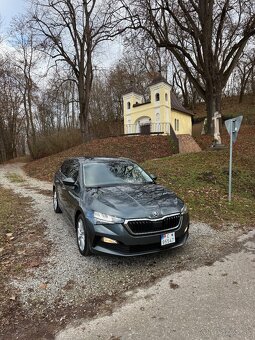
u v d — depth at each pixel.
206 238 5.29
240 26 20.27
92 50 25.94
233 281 3.71
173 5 19.62
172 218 4.26
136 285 3.68
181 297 3.37
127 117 38.59
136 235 3.98
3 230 6.07
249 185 10.31
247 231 5.70
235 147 19.00
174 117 37.34
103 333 2.79
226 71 21.30
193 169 11.51
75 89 38.84
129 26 19.78
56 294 3.52
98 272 4.04
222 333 2.72
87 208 4.39
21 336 2.79
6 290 3.63
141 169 6.09
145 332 2.77
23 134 52.91
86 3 24.67
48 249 4.94
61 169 7.55
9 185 14.04
